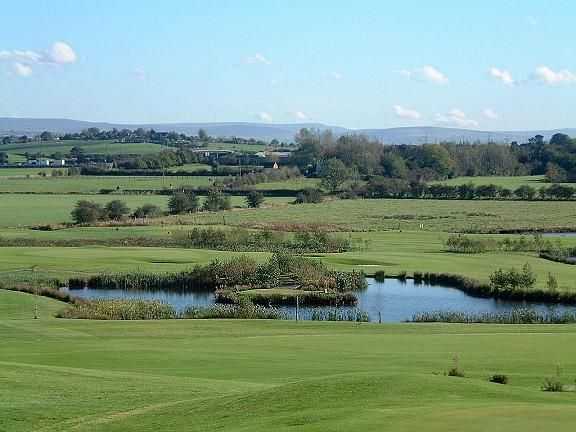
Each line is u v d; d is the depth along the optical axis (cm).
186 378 3469
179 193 16438
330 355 4159
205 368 3816
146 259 9700
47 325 5491
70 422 2675
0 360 4031
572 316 6203
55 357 4141
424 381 2878
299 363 3931
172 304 7275
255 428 2366
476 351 4222
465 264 9419
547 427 2125
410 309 7044
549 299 7388
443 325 5578
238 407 2688
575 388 3070
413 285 8381
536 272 8769
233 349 4406
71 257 9775
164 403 2922
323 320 6259
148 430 2534
